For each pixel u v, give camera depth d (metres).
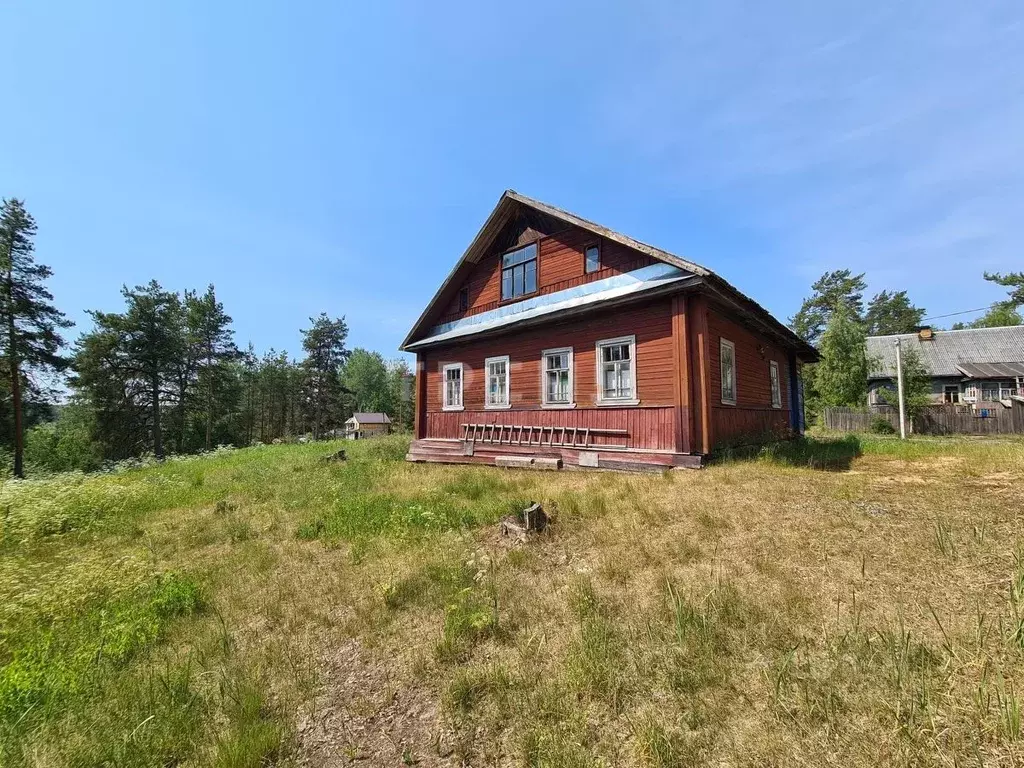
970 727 2.05
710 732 2.25
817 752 2.05
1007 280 30.55
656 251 9.16
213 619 4.15
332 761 2.43
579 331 11.11
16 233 26.02
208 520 7.73
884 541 4.14
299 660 3.38
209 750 2.53
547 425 11.70
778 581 3.64
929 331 29.81
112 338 33.09
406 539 5.70
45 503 7.93
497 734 2.46
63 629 4.04
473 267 15.04
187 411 41.19
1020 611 2.85
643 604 3.58
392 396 75.94
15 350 25.59
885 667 2.50
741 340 11.55
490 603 3.83
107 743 2.59
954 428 19.94
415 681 3.02
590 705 2.55
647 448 9.48
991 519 4.38
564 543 5.09
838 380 24.38
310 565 5.27
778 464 8.23
